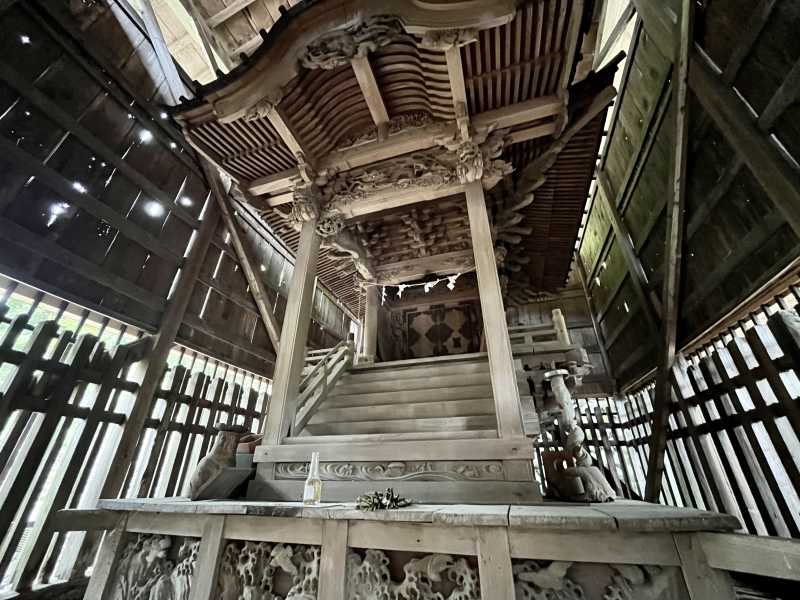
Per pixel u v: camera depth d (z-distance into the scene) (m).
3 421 4.05
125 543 3.06
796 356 4.00
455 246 8.98
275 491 3.83
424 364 6.66
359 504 2.62
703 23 5.12
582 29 4.04
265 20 8.25
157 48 7.60
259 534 2.69
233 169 6.07
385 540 2.41
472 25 3.97
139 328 6.28
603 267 11.12
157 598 2.71
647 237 8.02
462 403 4.83
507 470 3.28
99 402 5.16
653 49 6.46
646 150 7.44
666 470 7.01
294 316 5.22
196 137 5.46
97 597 2.82
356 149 5.89
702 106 5.41
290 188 6.30
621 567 2.06
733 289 5.32
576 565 2.13
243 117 4.93
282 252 11.20
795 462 4.07
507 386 3.78
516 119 5.11
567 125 5.53
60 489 4.55
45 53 5.35
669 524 1.92
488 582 2.13
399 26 4.17
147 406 5.85
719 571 1.86
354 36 4.29
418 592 2.29
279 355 4.97
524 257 9.38
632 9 7.02
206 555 2.72
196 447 6.58
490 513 2.24
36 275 4.78
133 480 5.57
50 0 5.48
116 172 6.18
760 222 4.65
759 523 4.69
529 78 4.75
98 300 5.57
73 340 5.05
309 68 4.75
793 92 3.86
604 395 10.75
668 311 6.82
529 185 6.39
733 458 5.13
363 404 5.66
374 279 9.33
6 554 3.95
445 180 5.55
